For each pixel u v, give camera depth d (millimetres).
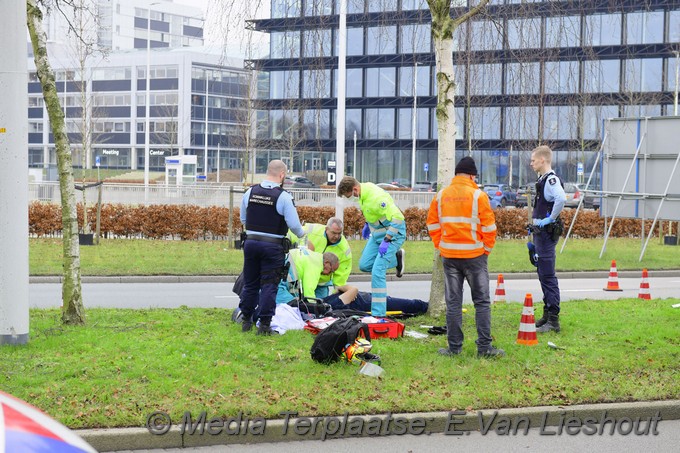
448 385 7980
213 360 8664
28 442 2982
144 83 85938
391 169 63812
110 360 8453
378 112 62031
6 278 9031
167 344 9336
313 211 28375
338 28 22453
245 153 59594
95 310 11914
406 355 9164
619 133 23500
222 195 30844
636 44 43656
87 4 22109
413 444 6863
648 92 46188
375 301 11648
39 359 8469
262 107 45125
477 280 9242
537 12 14219
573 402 7637
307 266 11344
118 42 114312
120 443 6535
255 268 10250
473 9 11930
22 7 8992
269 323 10086
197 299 15500
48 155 90000
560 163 55531
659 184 22828
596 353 9406
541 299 16141
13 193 9016
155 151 83875
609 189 23734
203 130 85688
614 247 26922
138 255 22125
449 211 9281
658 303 13820
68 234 10523
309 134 58375
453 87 11891
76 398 7207
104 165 88250
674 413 7680
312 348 8711
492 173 58531
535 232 10852
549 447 6863
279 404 7199
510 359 9070
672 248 26750
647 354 9414
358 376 8164
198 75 84875
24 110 9062
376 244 11992
